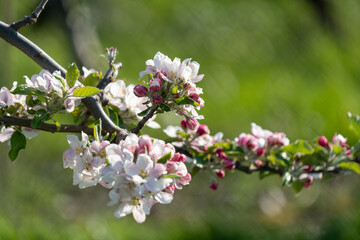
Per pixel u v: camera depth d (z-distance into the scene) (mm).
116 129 2180
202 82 7520
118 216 1886
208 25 8422
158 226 5430
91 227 5207
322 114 7664
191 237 5258
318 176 2869
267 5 8883
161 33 8086
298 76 8195
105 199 5906
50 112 2092
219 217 5688
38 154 5961
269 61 8258
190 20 8383
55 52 6398
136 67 7520
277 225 5730
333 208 6043
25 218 4953
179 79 2061
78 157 1958
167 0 8500
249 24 8633
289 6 8875
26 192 5500
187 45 8102
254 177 6422
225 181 6289
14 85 2227
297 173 2879
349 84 8305
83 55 5352
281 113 7562
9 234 4453
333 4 8703
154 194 1790
